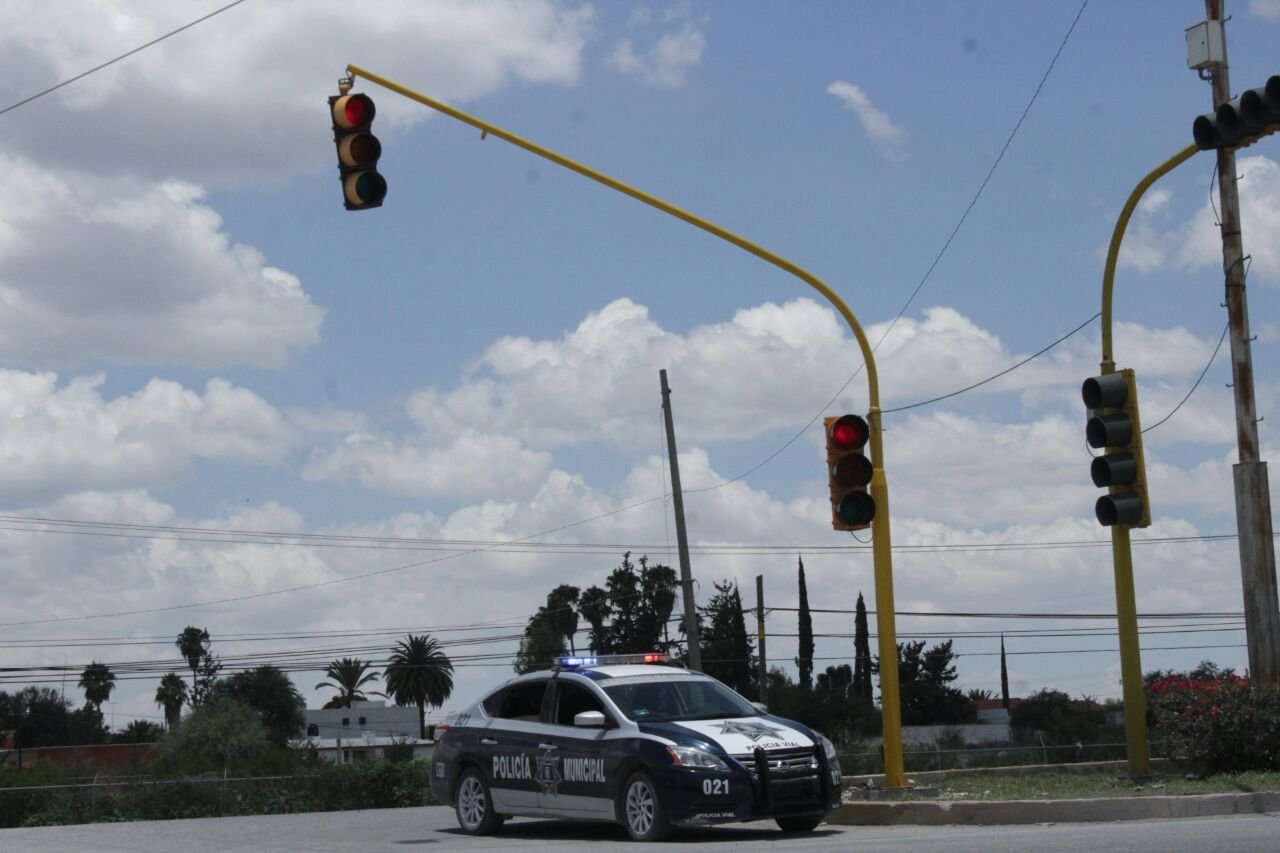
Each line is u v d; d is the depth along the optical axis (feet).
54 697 311.88
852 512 52.75
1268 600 55.52
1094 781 56.29
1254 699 53.01
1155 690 57.36
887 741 52.49
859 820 48.88
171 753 218.18
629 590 213.46
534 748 49.60
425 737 276.82
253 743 222.07
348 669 297.74
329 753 252.21
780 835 45.96
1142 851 33.47
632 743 45.85
